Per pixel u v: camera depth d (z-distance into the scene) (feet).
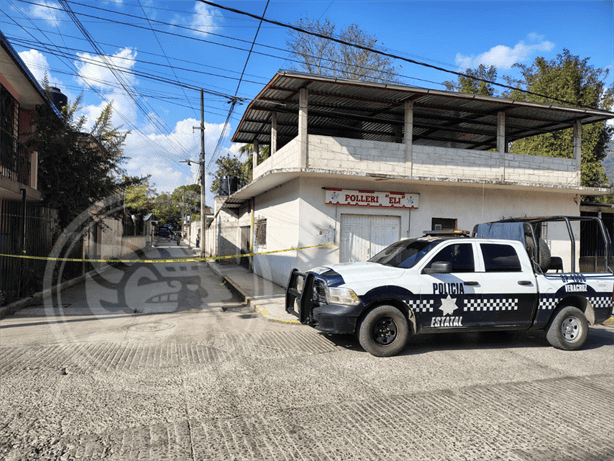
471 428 11.35
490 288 19.63
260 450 9.95
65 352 17.81
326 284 18.86
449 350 19.90
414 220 39.42
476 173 40.01
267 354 18.26
